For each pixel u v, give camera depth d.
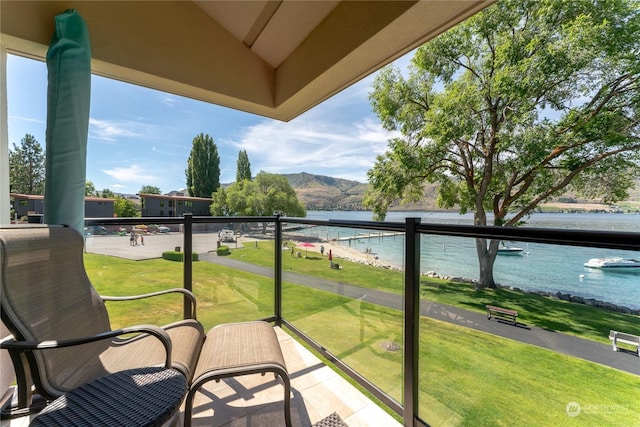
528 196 7.88
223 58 2.36
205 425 1.41
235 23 2.28
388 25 1.49
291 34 2.22
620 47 6.08
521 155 7.34
